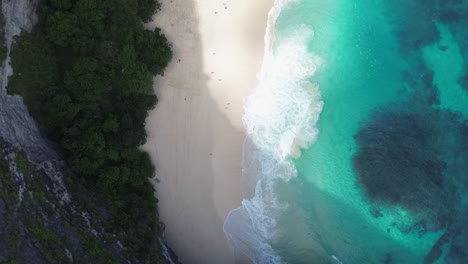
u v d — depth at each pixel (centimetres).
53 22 2855
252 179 3231
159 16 3198
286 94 3228
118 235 2870
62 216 2681
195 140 3234
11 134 2645
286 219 3241
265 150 3228
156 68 3116
